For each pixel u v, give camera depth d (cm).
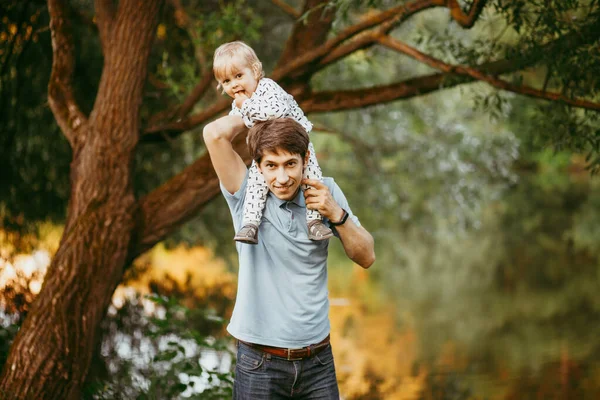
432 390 661
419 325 905
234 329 268
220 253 1205
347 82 929
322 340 269
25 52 651
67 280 451
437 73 521
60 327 440
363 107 532
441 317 953
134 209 487
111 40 496
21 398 423
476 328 892
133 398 504
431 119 1145
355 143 1150
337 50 514
